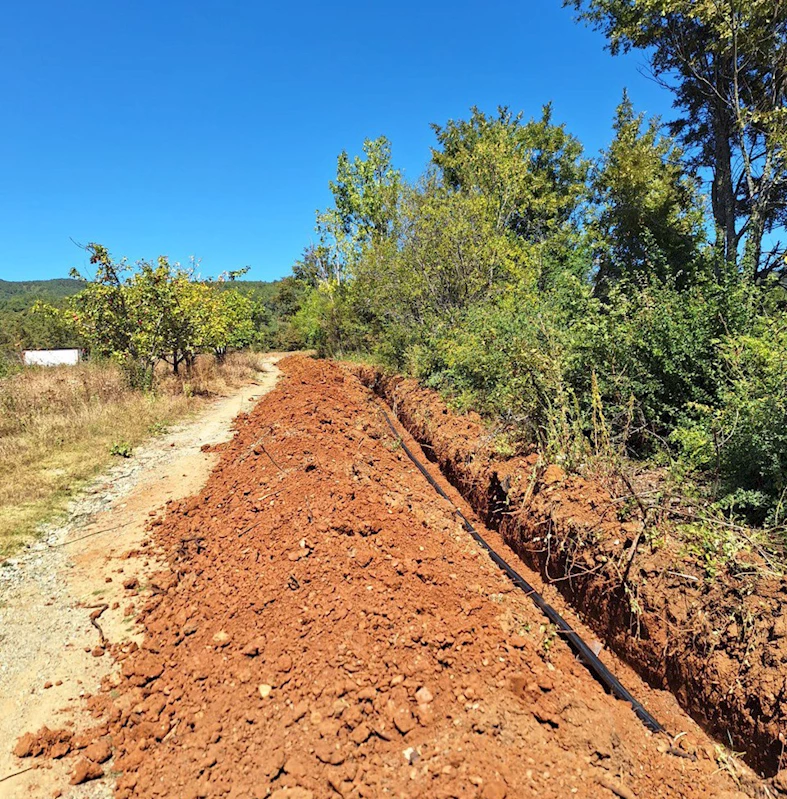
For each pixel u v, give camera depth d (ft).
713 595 11.50
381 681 10.27
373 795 8.22
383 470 24.12
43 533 18.62
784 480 13.74
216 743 9.45
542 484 17.78
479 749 9.05
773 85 38.19
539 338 24.50
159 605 14.16
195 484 23.71
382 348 50.49
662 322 20.31
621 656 13.14
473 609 13.19
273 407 33.68
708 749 10.28
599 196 57.31
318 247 92.32
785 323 18.15
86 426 30.22
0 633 13.12
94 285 40.52
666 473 16.65
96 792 8.91
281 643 11.37
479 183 51.11
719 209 44.98
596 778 8.87
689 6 39.47
